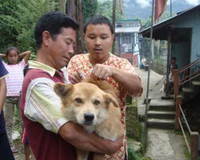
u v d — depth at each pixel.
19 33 9.80
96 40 2.44
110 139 1.96
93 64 2.59
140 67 27.95
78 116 1.83
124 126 2.56
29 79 1.88
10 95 5.23
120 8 10.90
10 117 5.34
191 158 5.72
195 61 10.35
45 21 2.02
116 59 2.56
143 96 12.49
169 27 10.80
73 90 1.93
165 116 9.90
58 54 2.04
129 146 6.89
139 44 31.34
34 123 1.89
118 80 2.11
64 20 2.02
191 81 10.57
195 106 10.70
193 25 10.50
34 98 1.83
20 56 6.05
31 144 1.96
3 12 10.55
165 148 7.99
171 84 12.09
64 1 8.06
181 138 8.74
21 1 10.40
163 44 24.00
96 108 1.89
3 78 2.91
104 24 2.45
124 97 2.50
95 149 1.87
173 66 12.36
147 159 6.85
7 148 3.01
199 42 10.61
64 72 2.24
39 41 2.07
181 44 12.89
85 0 15.41
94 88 1.97
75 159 1.97
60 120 1.77
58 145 1.89
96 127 1.90
